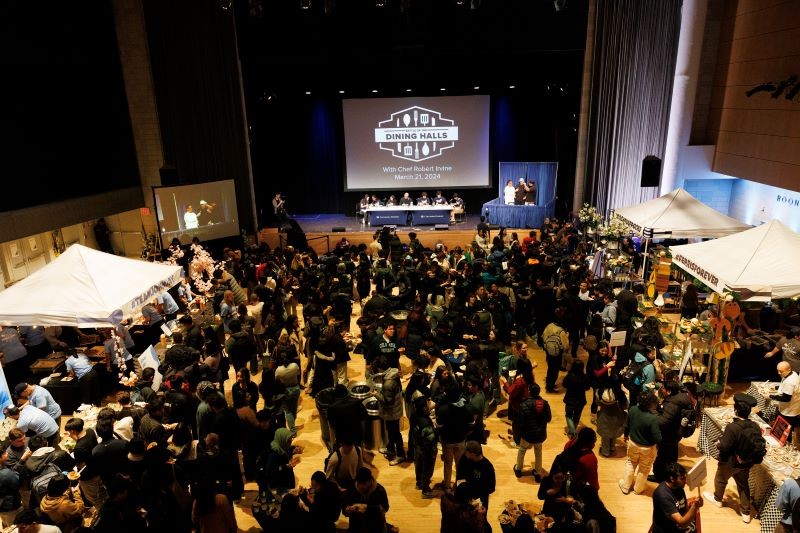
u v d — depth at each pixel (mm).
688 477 5062
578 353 10750
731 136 15625
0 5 12289
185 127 17938
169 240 16609
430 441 6832
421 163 21000
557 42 17375
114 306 8414
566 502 5172
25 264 14977
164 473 5547
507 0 16938
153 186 16219
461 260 13023
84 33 15336
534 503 6973
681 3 16656
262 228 20156
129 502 5371
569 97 19547
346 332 10984
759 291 8047
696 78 16203
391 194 21453
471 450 5652
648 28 17016
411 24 17094
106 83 16359
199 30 17438
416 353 9492
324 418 7816
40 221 13234
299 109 21203
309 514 5066
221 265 13656
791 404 6992
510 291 11258
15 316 8234
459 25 17094
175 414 7180
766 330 10336
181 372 7801
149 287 9242
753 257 8523
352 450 6117
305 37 17484
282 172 21859
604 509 5129
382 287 12391
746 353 9586
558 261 12984
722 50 16016
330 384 8516
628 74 17453
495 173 21391
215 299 11320
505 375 8656
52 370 9328
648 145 17797
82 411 8148
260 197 20531
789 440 7012
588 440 5832
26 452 6680
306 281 11852
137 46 16953
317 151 21688
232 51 17969
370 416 7781
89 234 17719
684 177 16922
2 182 12312
